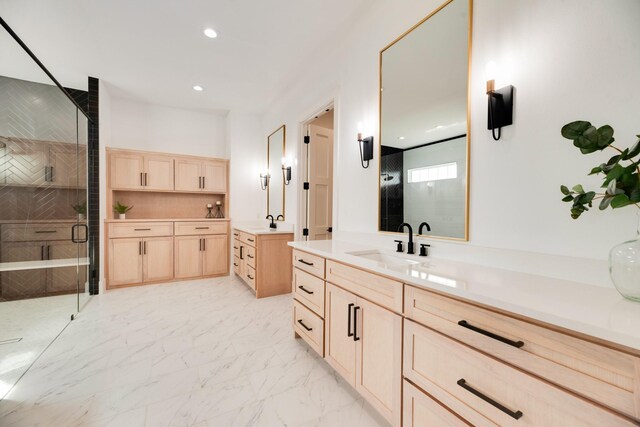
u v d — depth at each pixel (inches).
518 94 47.4
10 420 53.1
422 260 59.0
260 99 154.4
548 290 35.6
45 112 119.5
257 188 179.0
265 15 85.3
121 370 70.3
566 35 41.5
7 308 103.3
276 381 66.3
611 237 37.5
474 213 54.5
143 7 82.4
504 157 49.5
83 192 124.7
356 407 57.6
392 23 74.9
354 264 56.7
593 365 25.2
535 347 29.1
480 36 53.4
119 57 110.7
